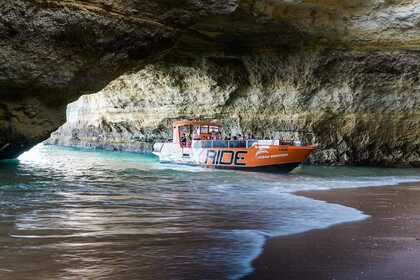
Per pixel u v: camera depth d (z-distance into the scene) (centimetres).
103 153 2947
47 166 1877
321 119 2248
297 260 600
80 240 655
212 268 555
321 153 2320
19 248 603
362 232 775
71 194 1101
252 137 2419
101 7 1388
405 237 744
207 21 1727
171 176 1616
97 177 1530
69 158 2439
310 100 2219
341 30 1878
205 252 620
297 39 1947
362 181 1625
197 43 2014
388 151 2291
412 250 663
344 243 696
